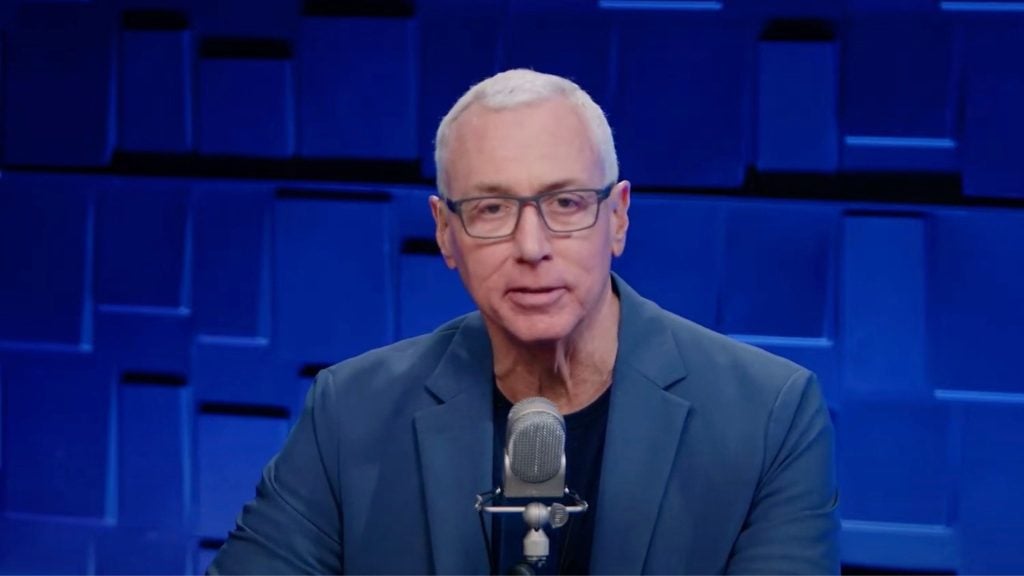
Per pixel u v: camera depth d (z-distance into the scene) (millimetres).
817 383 4844
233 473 8789
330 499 4863
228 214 8633
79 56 8703
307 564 4758
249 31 8469
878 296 7898
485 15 8117
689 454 4590
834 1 7793
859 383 7945
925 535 7984
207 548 8922
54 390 9016
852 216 7887
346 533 4750
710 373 4758
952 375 7867
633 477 4516
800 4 7828
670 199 8031
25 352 9023
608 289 4746
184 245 8688
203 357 8750
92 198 8812
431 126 8242
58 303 8906
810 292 7953
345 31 8305
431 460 4680
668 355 4762
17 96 8812
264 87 8445
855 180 7879
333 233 8453
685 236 8023
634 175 8031
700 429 4625
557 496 3816
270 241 8578
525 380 4715
